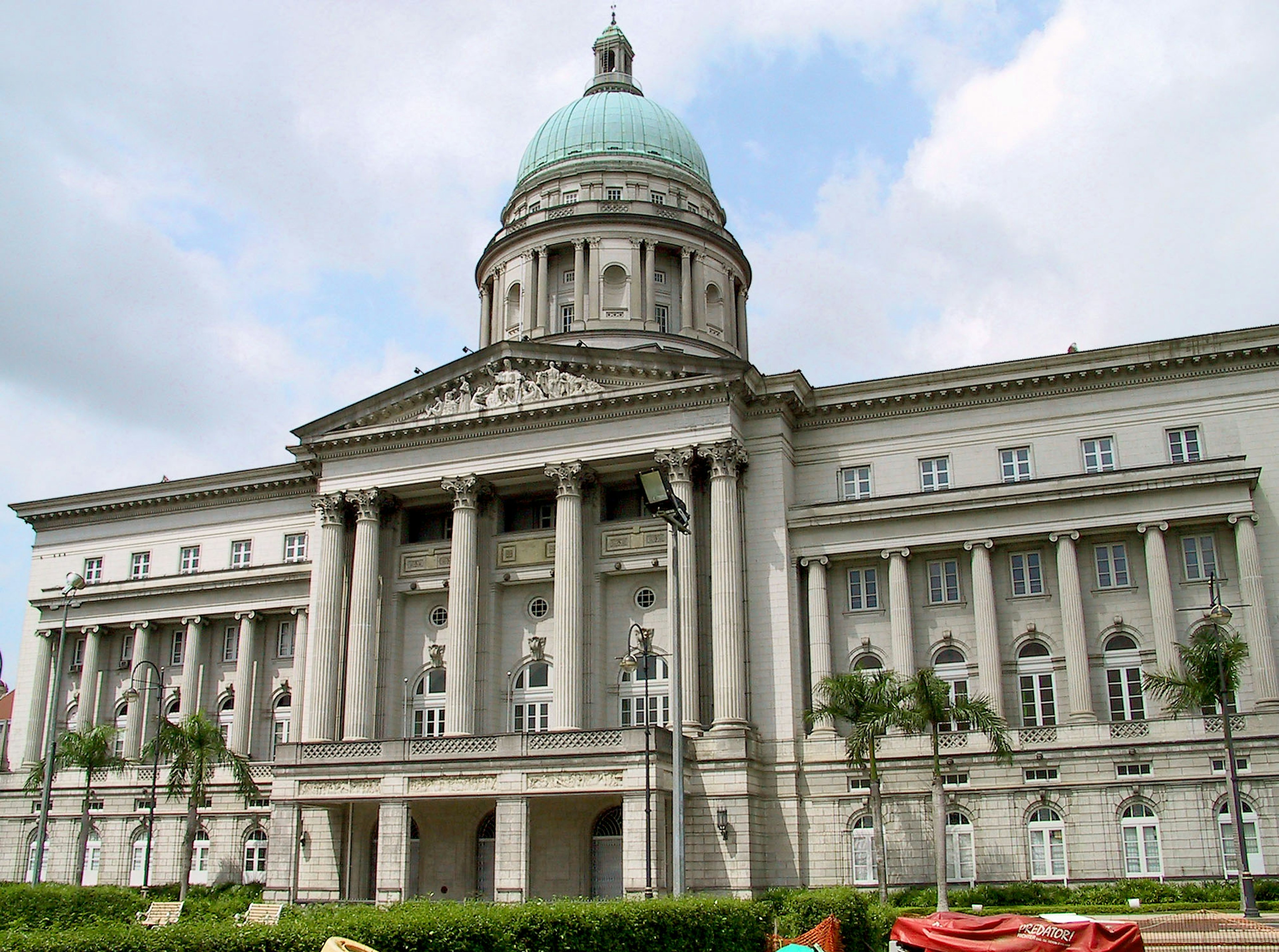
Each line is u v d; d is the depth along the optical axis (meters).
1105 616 56.00
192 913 35.97
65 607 69.81
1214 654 45.22
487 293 87.00
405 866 54.72
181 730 60.84
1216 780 49.97
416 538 69.75
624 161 88.31
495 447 64.56
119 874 70.81
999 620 57.59
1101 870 50.88
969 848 53.31
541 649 63.91
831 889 31.91
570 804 57.88
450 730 60.78
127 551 81.12
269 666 74.75
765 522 60.47
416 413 67.50
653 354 62.34
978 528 57.81
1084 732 52.72
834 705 52.06
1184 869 49.66
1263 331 56.91
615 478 64.62
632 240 81.44
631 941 24.08
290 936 19.36
